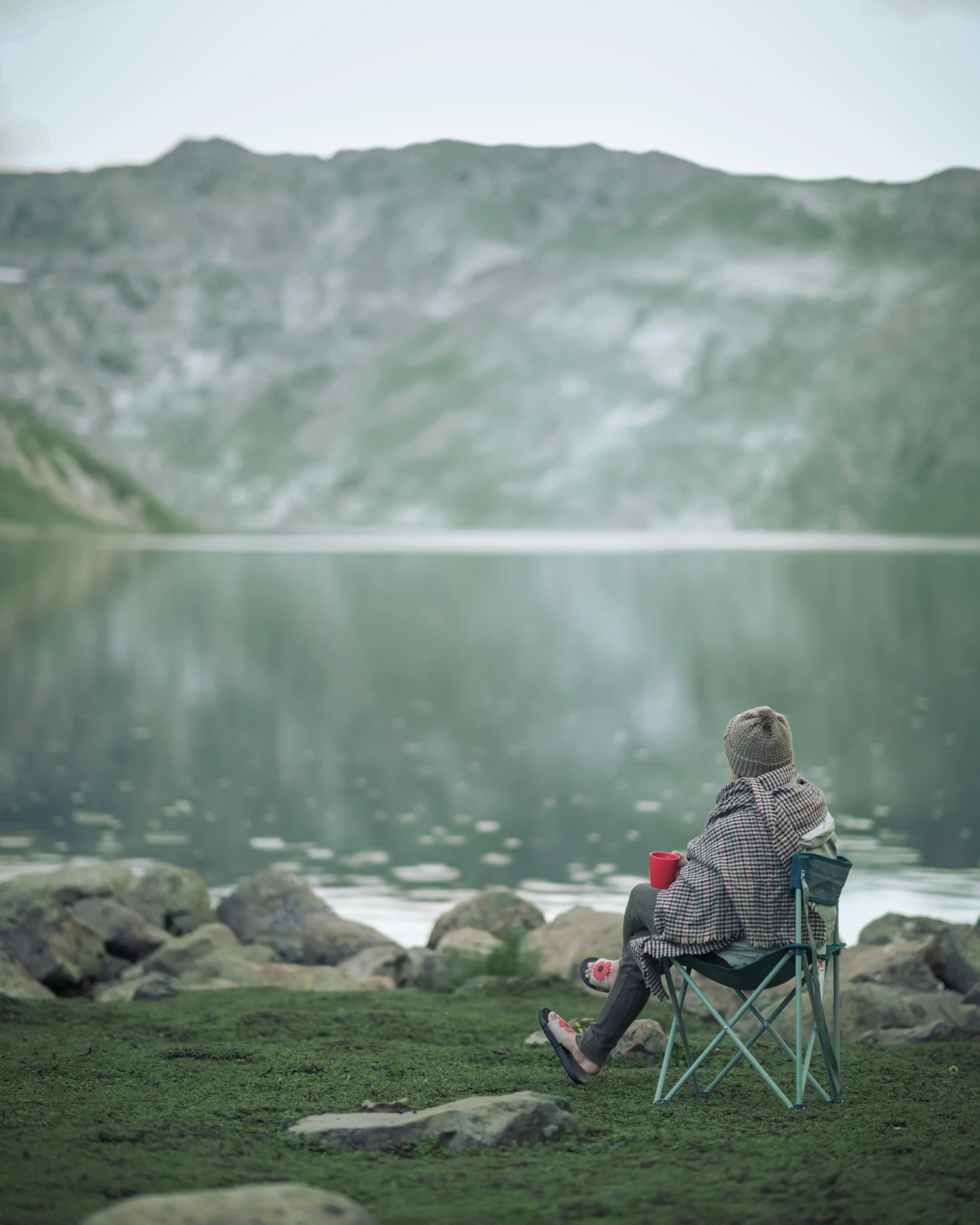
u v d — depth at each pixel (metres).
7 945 7.39
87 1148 2.97
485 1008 5.92
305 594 86.12
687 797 22.44
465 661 49.75
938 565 120.88
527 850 17.39
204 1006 5.63
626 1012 3.70
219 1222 1.92
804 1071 3.46
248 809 20.59
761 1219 2.39
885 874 14.42
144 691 38.91
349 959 8.16
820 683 41.16
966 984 6.07
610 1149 3.05
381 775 24.88
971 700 36.25
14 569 107.38
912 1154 2.81
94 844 17.44
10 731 30.20
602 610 74.06
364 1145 3.06
